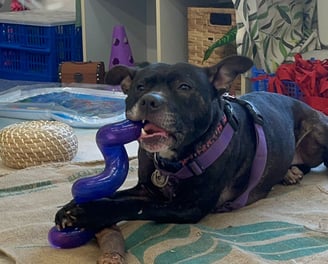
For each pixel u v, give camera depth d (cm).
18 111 167
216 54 199
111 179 89
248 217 100
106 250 84
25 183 117
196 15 203
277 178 111
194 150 93
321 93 156
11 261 88
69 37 227
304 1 188
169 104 88
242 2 168
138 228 93
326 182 118
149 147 89
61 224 89
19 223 100
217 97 96
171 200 96
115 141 90
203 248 87
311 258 85
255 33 171
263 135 103
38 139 128
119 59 223
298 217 100
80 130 158
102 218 88
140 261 84
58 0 254
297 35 185
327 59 167
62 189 114
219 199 101
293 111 119
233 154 98
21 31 229
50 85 202
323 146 120
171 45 210
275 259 84
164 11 206
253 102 109
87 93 183
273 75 170
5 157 129
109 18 231
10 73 236
